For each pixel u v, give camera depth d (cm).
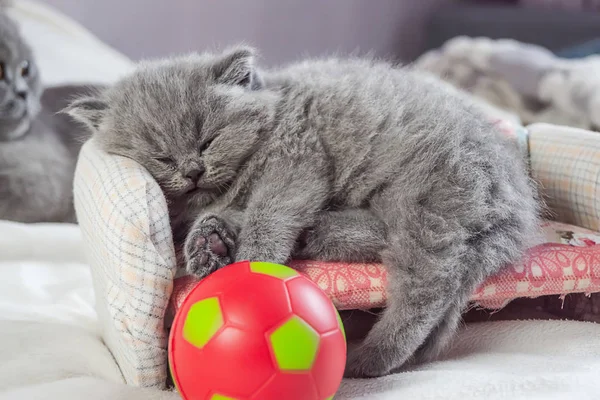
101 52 85
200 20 96
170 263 40
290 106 44
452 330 41
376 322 42
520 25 104
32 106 66
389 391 38
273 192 42
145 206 40
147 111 43
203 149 43
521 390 37
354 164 43
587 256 43
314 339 34
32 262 56
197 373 35
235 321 34
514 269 42
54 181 64
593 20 101
